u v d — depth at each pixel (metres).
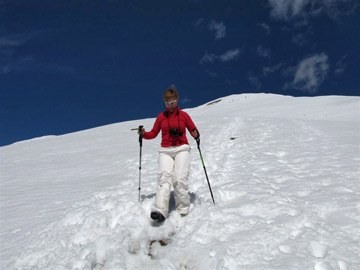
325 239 2.99
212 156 8.80
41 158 12.16
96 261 3.11
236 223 3.47
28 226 4.09
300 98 53.38
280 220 3.50
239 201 4.27
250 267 2.60
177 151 4.12
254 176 5.66
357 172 5.38
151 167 8.13
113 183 6.37
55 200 5.35
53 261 3.05
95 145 14.96
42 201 5.35
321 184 4.87
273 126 16.61
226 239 3.16
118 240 3.38
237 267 2.62
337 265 2.55
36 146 17.23
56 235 3.64
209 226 3.40
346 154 7.08
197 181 5.85
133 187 5.72
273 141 10.73
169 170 4.06
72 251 3.20
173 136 4.18
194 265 2.81
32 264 3.09
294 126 15.98
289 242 2.96
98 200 4.84
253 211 3.87
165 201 3.84
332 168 5.88
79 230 3.76
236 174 6.12
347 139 9.73
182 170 4.00
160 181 3.99
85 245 3.34
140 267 2.95
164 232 3.63
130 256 3.09
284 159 7.38
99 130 24.52
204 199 4.63
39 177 8.06
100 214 4.13
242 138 12.13
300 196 4.39
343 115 31.58
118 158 10.22
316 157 7.10
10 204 5.34
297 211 3.72
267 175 5.78
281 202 4.08
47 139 21.42
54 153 13.37
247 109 54.00
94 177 7.40
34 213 4.66
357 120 27.73
